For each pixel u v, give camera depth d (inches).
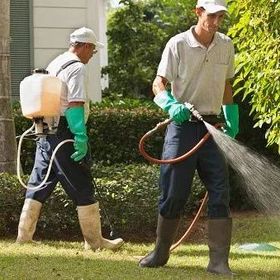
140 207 631.8
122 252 524.1
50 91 506.3
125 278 412.5
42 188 544.7
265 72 568.7
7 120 653.3
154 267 448.1
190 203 701.3
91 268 442.0
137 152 824.3
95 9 888.9
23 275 417.1
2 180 619.5
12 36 878.4
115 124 821.9
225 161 434.9
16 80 880.3
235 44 626.2
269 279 416.8
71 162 518.3
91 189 527.5
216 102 438.3
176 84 437.1
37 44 881.5
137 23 1189.1
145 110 828.6
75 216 619.5
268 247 580.1
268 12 569.0
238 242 642.8
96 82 902.4
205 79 433.1
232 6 588.7
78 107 506.6
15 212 617.9
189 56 429.7
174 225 443.5
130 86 1189.1
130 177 661.9
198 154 433.1
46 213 616.4
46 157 533.6
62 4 883.4
